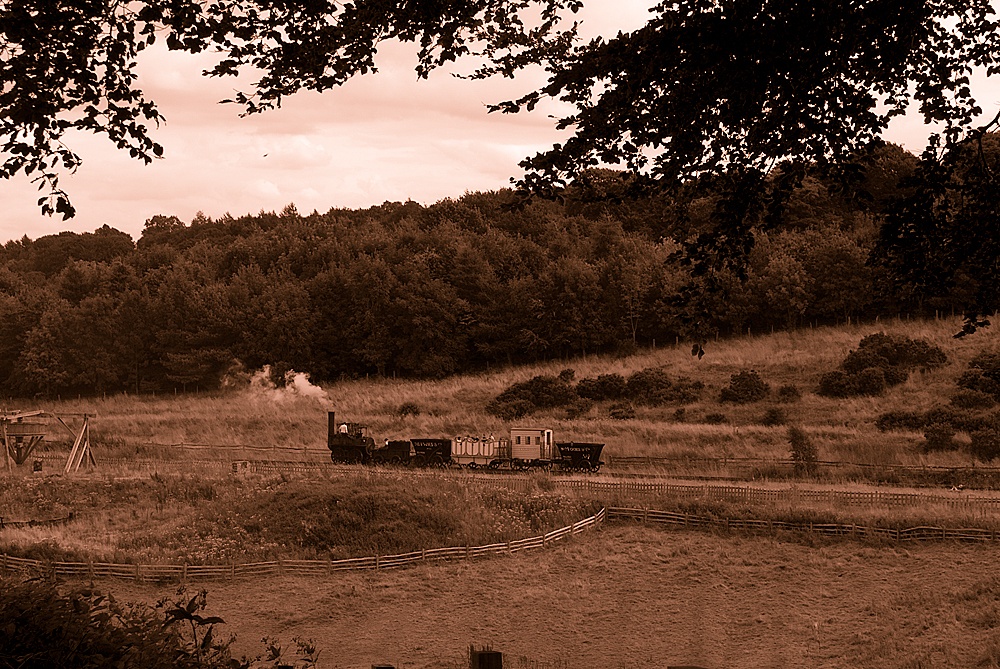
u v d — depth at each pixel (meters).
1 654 6.43
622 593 28.56
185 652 7.60
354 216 155.38
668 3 7.87
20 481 41.72
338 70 9.12
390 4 8.77
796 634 24.89
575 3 9.24
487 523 34.94
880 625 25.08
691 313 9.27
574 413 61.41
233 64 8.63
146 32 8.05
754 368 66.88
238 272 104.81
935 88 8.91
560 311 83.50
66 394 93.06
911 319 72.19
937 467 40.81
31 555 29.94
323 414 66.94
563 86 8.27
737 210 8.77
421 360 84.81
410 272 89.38
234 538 33.44
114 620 14.61
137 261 124.56
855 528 32.28
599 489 39.03
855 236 77.94
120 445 55.88
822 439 48.41
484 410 65.38
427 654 23.72
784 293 75.62
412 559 31.50
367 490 36.19
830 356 66.19
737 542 32.78
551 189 8.81
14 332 96.31
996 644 22.58
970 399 51.16
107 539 33.66
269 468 45.59
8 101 7.55
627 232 105.50
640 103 8.28
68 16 7.55
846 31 7.98
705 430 52.34
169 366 88.00
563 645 24.47
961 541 31.05
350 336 87.69
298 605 27.66
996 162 8.88
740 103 8.09
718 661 23.14
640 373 65.81
